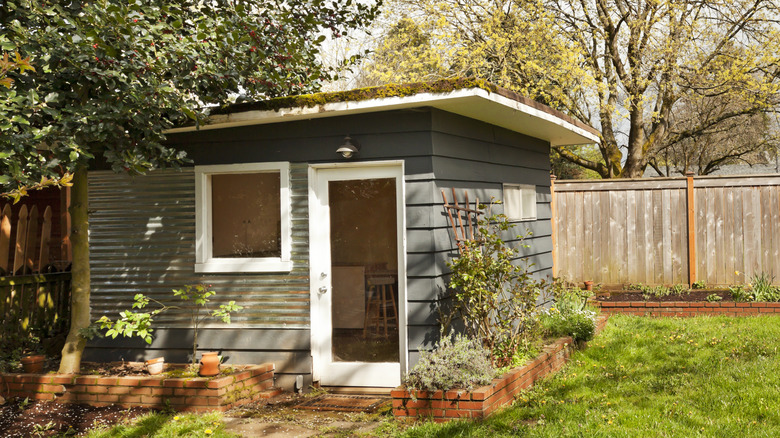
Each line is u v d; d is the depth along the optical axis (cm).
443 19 1580
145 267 717
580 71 1507
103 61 532
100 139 557
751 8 1619
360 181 659
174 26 548
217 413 576
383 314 650
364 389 655
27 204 1008
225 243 701
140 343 714
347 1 775
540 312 812
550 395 589
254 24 652
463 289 606
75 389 626
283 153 672
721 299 1027
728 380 600
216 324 694
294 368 672
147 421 556
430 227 616
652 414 521
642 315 1017
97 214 732
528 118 712
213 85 653
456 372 541
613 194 1203
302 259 671
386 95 582
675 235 1178
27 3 521
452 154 657
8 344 743
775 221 1142
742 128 2050
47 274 819
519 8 1614
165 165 643
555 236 1225
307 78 757
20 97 470
